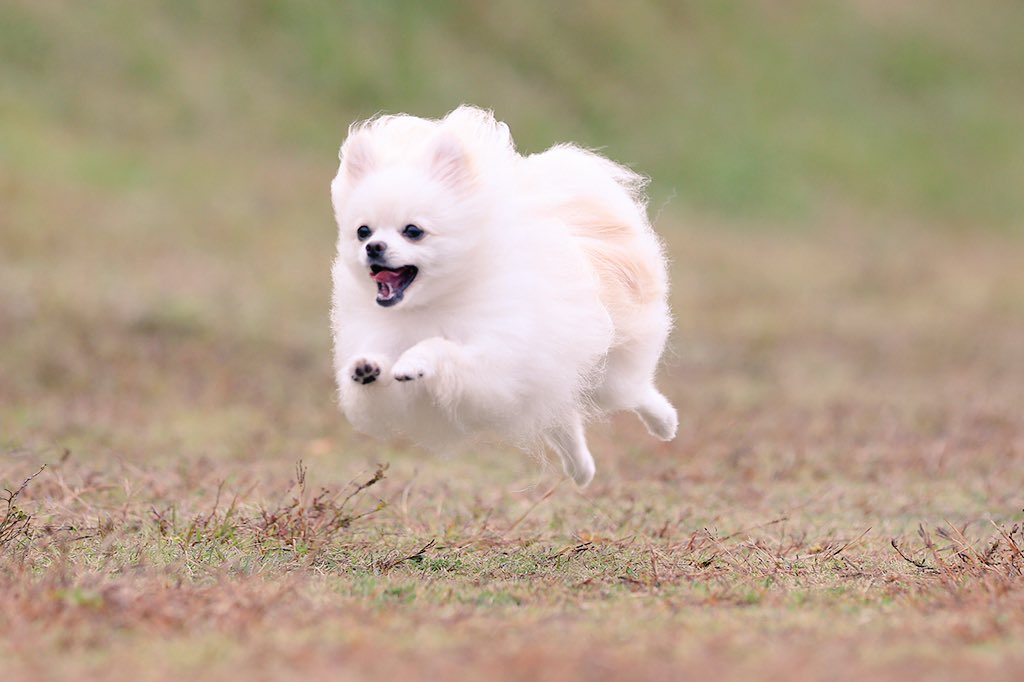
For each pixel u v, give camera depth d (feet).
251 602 22.75
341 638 20.84
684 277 88.58
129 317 60.64
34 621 21.45
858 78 142.61
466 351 25.40
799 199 118.21
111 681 18.70
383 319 26.61
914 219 122.72
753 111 128.16
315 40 107.34
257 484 34.30
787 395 57.47
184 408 49.11
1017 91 151.74
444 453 27.71
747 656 19.84
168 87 96.17
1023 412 52.65
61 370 52.19
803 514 34.42
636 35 128.26
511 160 27.84
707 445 45.32
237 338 60.39
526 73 117.50
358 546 29.07
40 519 30.63
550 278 26.50
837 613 23.34
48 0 96.58
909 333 76.48
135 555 27.09
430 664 19.25
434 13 116.78
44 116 88.48
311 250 80.23
